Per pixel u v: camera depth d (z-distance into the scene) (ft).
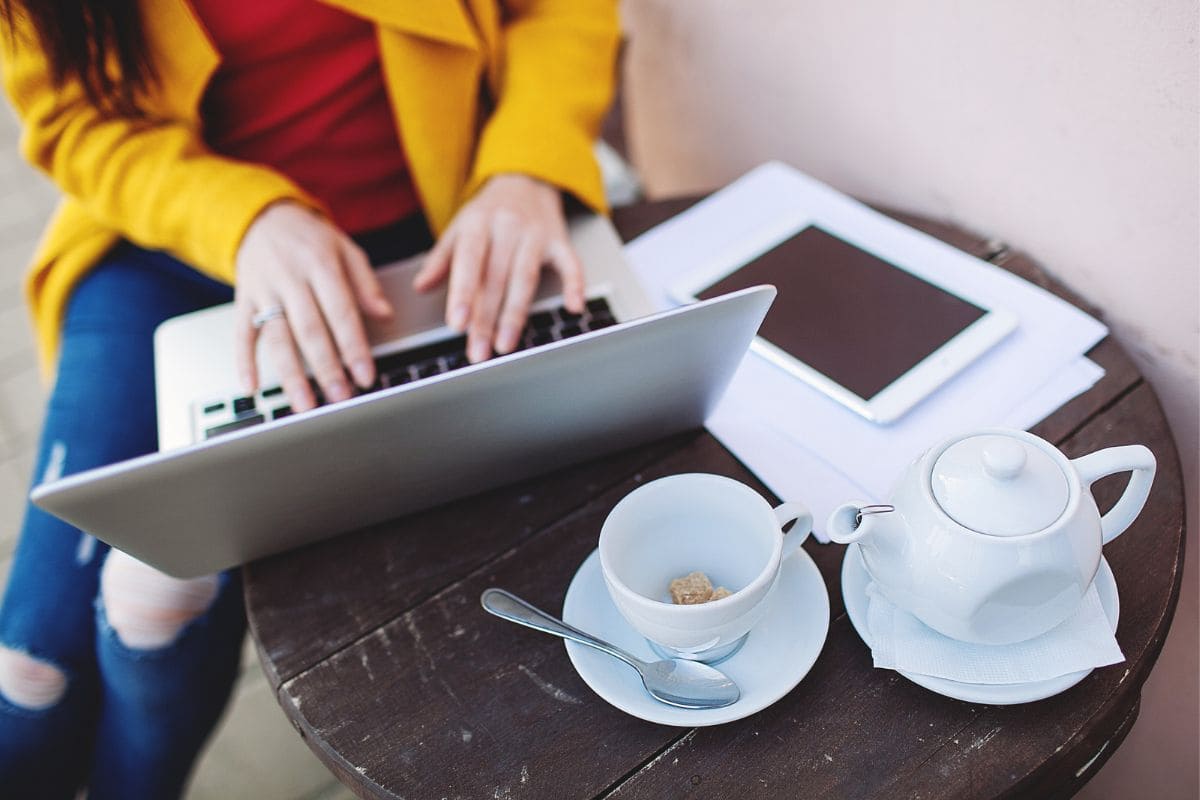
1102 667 1.70
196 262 2.92
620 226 2.99
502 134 2.93
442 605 2.00
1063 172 2.37
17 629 2.45
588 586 1.91
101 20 2.58
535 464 2.13
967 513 1.49
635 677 1.75
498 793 1.67
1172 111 2.04
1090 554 1.50
